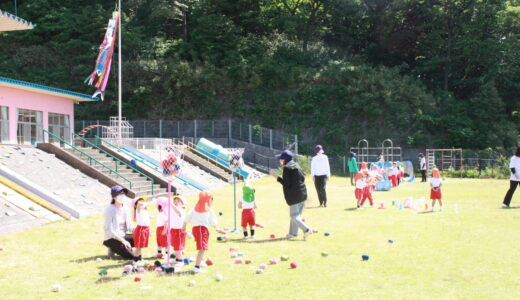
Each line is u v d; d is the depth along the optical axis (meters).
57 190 14.05
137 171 19.00
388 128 42.12
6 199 11.52
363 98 42.03
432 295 5.59
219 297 5.59
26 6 47.25
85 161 18.19
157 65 43.47
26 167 14.80
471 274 6.52
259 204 15.66
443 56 48.19
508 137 41.41
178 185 19.89
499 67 45.53
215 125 40.47
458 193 19.52
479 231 9.95
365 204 15.60
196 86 43.88
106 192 15.73
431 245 8.51
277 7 49.19
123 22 45.91
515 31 47.34
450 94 45.41
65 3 48.75
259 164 36.88
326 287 5.97
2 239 9.25
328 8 48.47
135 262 7.34
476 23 45.69
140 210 7.49
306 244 8.73
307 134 42.31
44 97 23.77
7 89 21.08
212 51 46.16
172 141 27.47
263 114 43.44
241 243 8.92
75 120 43.47
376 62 51.97
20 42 46.84
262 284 6.12
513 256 7.58
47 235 9.76
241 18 49.44
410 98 42.62
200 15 48.25
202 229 6.81
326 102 43.69
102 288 6.01
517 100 46.75
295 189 9.22
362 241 8.95
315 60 49.03
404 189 22.50
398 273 6.61
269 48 49.03
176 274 6.66
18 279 6.47
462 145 41.44
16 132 21.69
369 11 50.97
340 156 39.78
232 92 44.78
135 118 44.12
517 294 5.61
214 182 24.45
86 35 45.47
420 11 47.25
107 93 43.16
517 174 13.99
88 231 10.27
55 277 6.58
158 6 45.94
